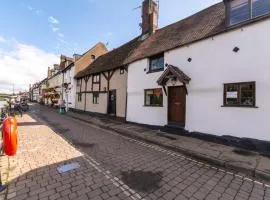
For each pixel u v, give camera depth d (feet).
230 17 23.93
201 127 26.35
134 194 12.12
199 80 26.91
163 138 26.84
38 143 24.25
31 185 13.07
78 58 79.25
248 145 21.01
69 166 16.61
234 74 22.80
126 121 42.75
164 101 32.81
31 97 233.55
